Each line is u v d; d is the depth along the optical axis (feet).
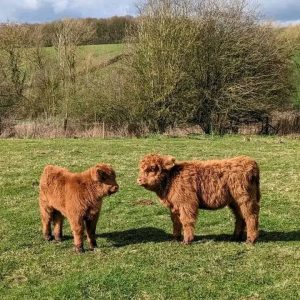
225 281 25.03
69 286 24.67
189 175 30.60
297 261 27.55
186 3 110.01
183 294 23.67
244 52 109.81
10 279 26.71
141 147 77.87
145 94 107.24
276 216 38.55
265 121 112.68
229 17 110.22
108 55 133.08
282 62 115.34
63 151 71.87
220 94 108.99
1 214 39.99
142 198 44.78
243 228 31.99
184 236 30.89
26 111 122.72
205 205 30.86
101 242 32.99
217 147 79.15
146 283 24.91
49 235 33.22
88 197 29.81
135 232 35.17
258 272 25.96
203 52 108.58
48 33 148.36
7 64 131.85
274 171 57.11
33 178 52.44
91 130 101.14
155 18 108.68
